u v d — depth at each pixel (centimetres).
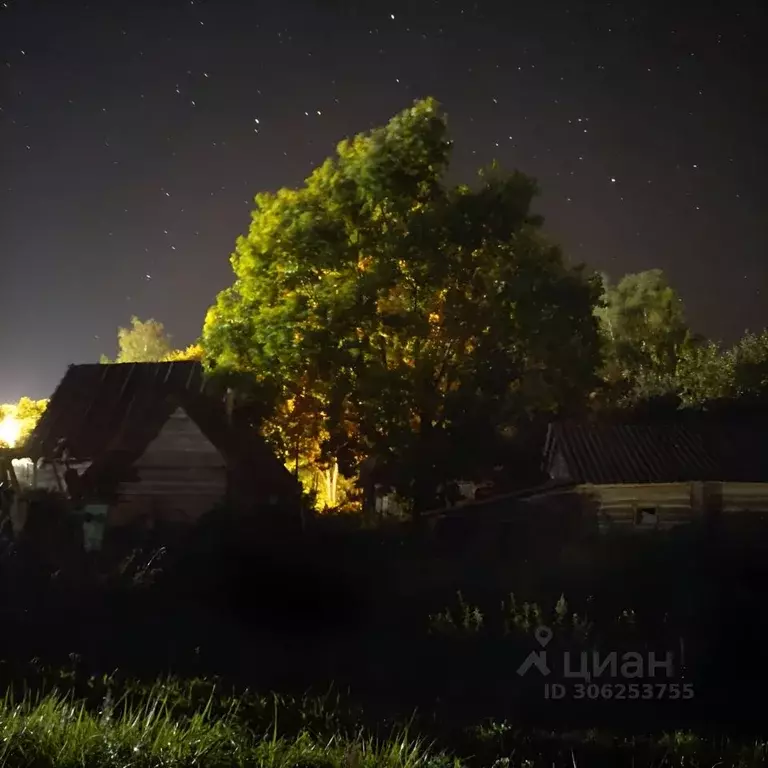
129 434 2572
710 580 1819
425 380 2469
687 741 874
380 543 2152
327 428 2495
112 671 1138
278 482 2620
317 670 1204
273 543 1997
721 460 2733
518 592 1738
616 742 862
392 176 2469
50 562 1847
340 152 2603
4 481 2405
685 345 5594
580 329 2503
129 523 2334
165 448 2491
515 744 845
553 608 1590
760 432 2977
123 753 651
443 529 2455
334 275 2533
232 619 1505
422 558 2102
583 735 915
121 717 760
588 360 2506
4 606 1556
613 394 4128
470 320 2470
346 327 2412
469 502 2567
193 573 1759
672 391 4466
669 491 2645
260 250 2548
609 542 2200
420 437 2408
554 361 2491
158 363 3328
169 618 1495
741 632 1409
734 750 849
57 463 2973
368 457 2586
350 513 2795
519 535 2405
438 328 2534
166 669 1162
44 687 952
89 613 1514
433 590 1766
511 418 2492
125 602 1587
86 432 3058
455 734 876
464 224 2398
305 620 1513
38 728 677
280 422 2736
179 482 2473
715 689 1131
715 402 3662
